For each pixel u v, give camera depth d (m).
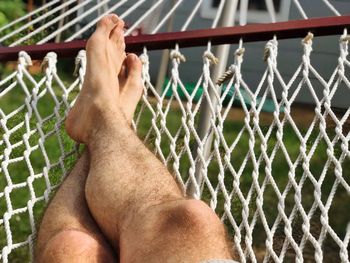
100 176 1.38
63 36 4.67
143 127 2.41
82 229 1.34
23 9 5.00
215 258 1.14
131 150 1.46
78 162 1.53
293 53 5.19
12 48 2.07
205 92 1.85
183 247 1.16
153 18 3.93
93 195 1.36
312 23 1.94
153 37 2.03
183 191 1.57
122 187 1.34
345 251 1.35
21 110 1.87
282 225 2.77
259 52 5.25
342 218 3.08
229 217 1.49
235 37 2.00
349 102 4.64
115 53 1.84
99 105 1.62
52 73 1.95
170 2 4.79
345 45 1.86
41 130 1.78
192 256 1.14
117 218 1.31
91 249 1.23
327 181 3.47
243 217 1.48
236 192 1.55
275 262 1.37
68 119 1.66
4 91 1.90
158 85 4.50
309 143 3.79
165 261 1.15
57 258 1.21
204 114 2.29
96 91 1.67
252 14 5.04
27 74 1.96
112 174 1.38
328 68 5.11
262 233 2.86
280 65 5.23
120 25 1.90
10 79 1.97
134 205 1.29
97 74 1.71
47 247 1.25
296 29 1.95
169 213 1.21
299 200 1.48
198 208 1.20
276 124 1.72
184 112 1.81
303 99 4.68
